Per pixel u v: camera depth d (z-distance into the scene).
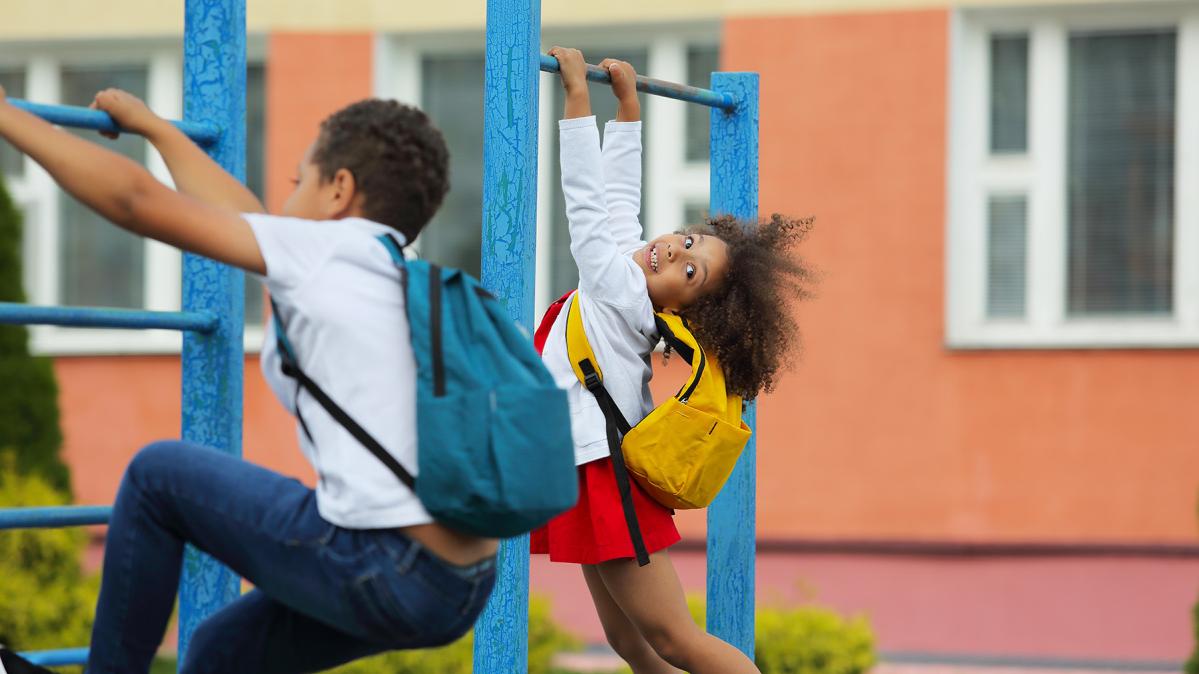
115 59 12.89
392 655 7.75
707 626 4.68
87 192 2.63
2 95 2.66
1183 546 11.17
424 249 12.56
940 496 11.63
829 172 11.84
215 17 3.92
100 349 12.66
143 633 2.92
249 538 2.81
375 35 12.41
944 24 11.68
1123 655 9.48
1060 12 11.60
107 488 12.53
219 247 2.71
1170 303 11.57
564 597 11.05
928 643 9.81
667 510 4.00
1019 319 11.78
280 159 12.48
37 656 3.81
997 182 11.80
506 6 3.85
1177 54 11.52
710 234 4.14
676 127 12.19
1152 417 11.34
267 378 2.89
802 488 11.84
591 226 3.85
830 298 11.82
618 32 12.25
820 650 7.99
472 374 2.72
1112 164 11.65
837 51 11.84
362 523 2.70
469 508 2.67
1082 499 11.44
